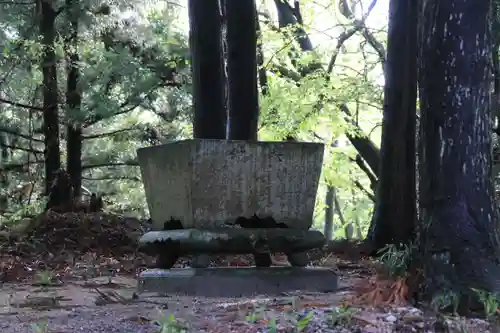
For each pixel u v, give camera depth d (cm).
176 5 1867
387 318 391
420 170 448
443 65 431
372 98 1855
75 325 417
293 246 576
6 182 1675
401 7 1059
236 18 793
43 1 1465
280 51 1878
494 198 433
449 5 429
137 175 1983
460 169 425
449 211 426
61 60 1551
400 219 1052
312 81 1773
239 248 560
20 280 739
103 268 859
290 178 582
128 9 1611
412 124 1059
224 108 748
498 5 775
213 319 418
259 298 523
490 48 436
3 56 1428
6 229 1152
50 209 1329
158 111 1733
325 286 580
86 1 1518
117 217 1245
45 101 1530
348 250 1089
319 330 368
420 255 448
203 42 738
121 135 1733
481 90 429
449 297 405
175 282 566
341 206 3406
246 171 568
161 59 1633
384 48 2016
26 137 1592
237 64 790
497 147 1276
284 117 1780
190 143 551
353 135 1859
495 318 390
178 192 569
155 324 414
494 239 422
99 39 1600
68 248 1054
